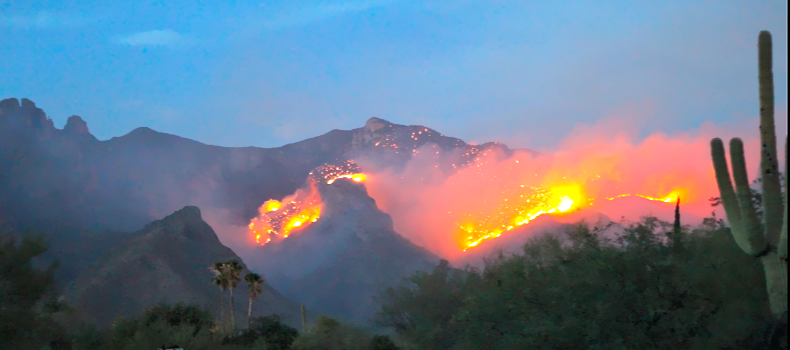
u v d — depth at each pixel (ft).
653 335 78.43
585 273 85.15
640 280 80.59
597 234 92.07
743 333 71.67
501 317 94.68
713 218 88.28
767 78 58.80
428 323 124.16
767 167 59.98
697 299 77.92
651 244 84.48
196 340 150.92
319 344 144.36
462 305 116.78
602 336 79.71
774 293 60.70
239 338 179.73
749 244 60.85
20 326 112.57
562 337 81.76
